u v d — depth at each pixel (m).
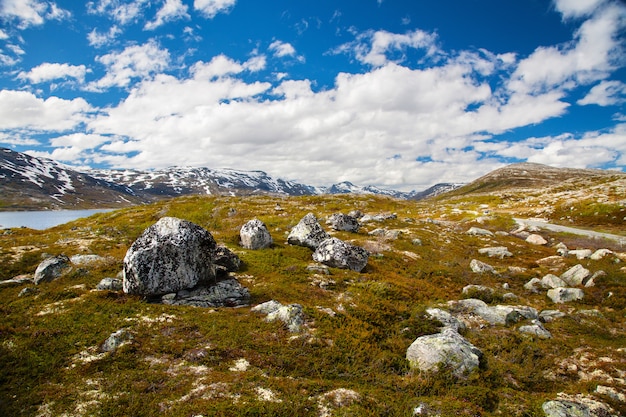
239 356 15.84
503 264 41.41
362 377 15.30
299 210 88.38
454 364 16.02
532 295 31.48
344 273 30.38
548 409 13.08
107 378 13.76
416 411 12.49
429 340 17.58
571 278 33.91
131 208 88.00
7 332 16.86
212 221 68.88
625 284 30.83
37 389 12.99
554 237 56.09
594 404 13.87
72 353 15.45
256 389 13.24
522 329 22.17
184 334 17.47
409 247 44.69
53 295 21.59
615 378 16.59
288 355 16.23
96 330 17.39
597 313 25.86
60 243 35.94
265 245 37.16
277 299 23.31
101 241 37.28
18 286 23.83
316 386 13.90
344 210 92.50
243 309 21.23
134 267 21.39
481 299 28.80
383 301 24.41
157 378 13.77
